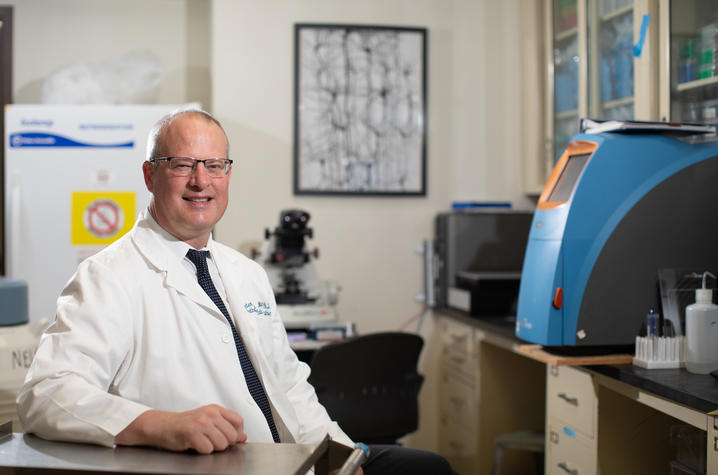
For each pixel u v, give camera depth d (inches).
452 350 131.4
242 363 58.1
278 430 58.4
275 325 64.1
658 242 76.2
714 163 77.0
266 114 136.5
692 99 89.4
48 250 125.1
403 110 140.1
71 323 48.9
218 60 135.1
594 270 75.3
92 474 34.2
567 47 125.4
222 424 39.9
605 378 74.4
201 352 54.7
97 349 48.4
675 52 92.7
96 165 126.2
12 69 145.2
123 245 56.9
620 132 78.5
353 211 139.6
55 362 46.3
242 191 136.2
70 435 41.4
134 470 34.2
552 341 75.5
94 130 126.3
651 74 96.1
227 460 36.4
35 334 70.6
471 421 121.3
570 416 81.7
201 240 60.1
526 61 138.6
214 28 134.8
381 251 140.5
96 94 147.6
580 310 75.4
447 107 142.1
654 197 75.9
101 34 147.6
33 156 125.3
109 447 39.9
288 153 137.3
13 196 124.6
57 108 125.8
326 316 115.0
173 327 54.4
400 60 139.7
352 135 138.6
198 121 56.8
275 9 136.4
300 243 119.0
